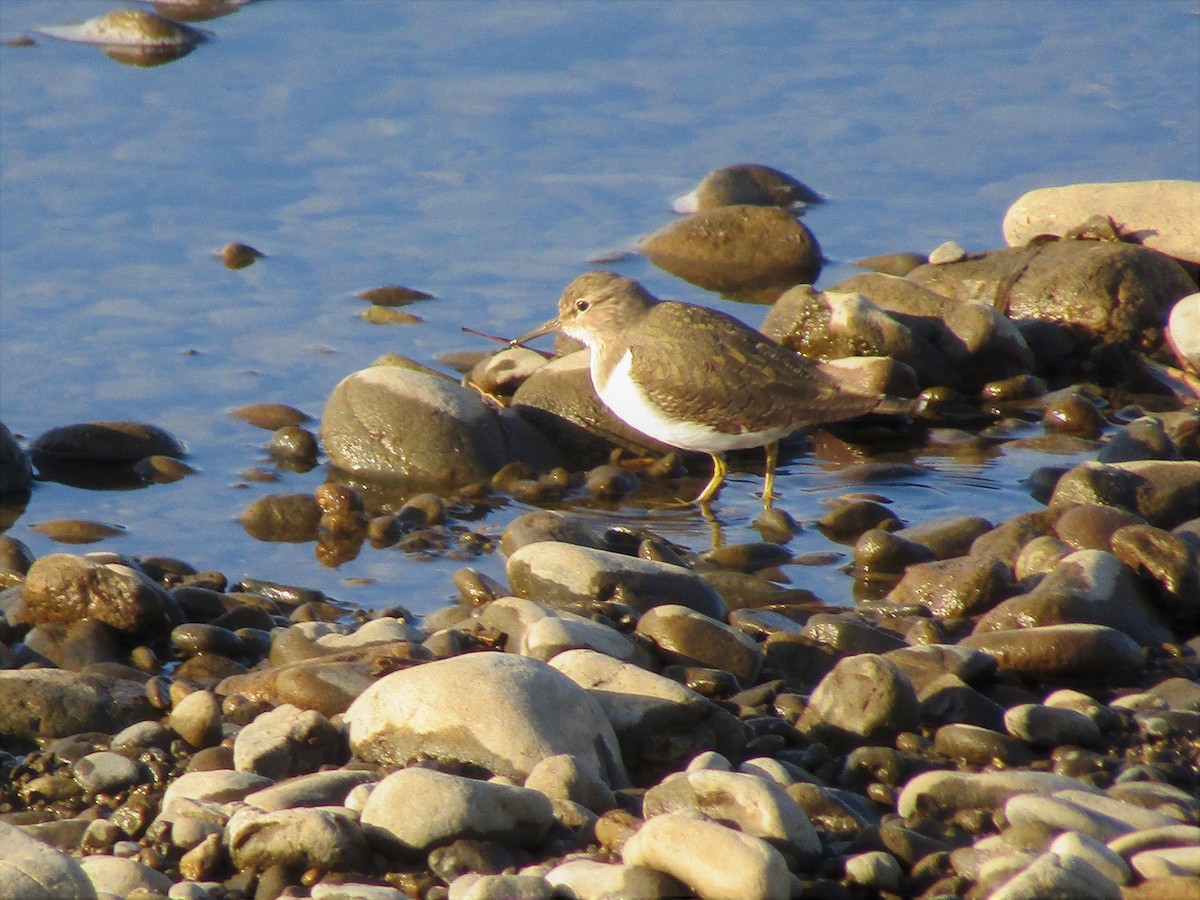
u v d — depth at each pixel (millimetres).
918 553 11242
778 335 15000
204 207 18469
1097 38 23188
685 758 8039
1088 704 8367
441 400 13281
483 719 7598
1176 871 6348
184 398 14477
